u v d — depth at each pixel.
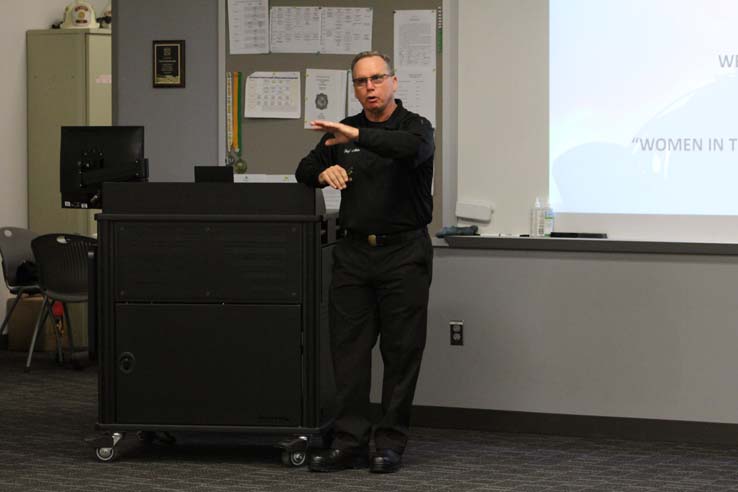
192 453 5.76
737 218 6.03
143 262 5.48
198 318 5.47
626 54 6.16
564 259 6.24
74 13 10.08
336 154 5.44
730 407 6.05
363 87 5.25
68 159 6.48
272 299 5.42
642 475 5.29
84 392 7.75
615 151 6.19
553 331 6.29
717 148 6.05
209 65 6.79
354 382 5.37
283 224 5.39
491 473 5.33
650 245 6.08
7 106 10.03
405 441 5.46
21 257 9.23
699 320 6.07
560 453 5.80
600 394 6.23
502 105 6.35
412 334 5.34
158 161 6.89
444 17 6.43
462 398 6.46
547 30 6.26
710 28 6.04
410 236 5.30
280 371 5.43
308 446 5.55
